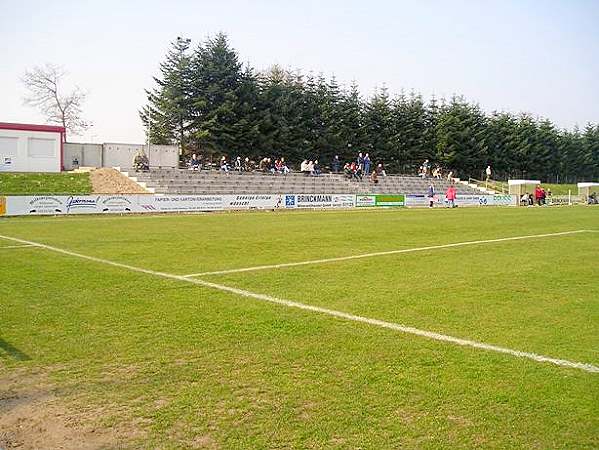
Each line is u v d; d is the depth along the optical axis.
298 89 71.44
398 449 4.16
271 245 16.62
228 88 63.06
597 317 8.12
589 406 4.95
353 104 76.12
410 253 15.10
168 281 10.65
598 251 15.94
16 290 9.69
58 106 75.31
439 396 5.13
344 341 6.82
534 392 5.25
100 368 5.87
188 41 62.47
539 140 99.31
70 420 4.68
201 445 4.23
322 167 74.69
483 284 10.65
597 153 110.75
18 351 6.41
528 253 15.38
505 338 7.01
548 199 61.00
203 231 20.95
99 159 50.38
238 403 4.96
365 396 5.12
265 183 47.53
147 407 4.91
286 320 7.79
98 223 24.45
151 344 6.66
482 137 87.38
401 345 6.67
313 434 4.38
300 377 5.60
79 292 9.55
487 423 4.59
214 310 8.36
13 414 4.81
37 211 28.61
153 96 63.44
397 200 47.41
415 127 82.88
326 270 12.13
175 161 53.19
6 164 40.69
